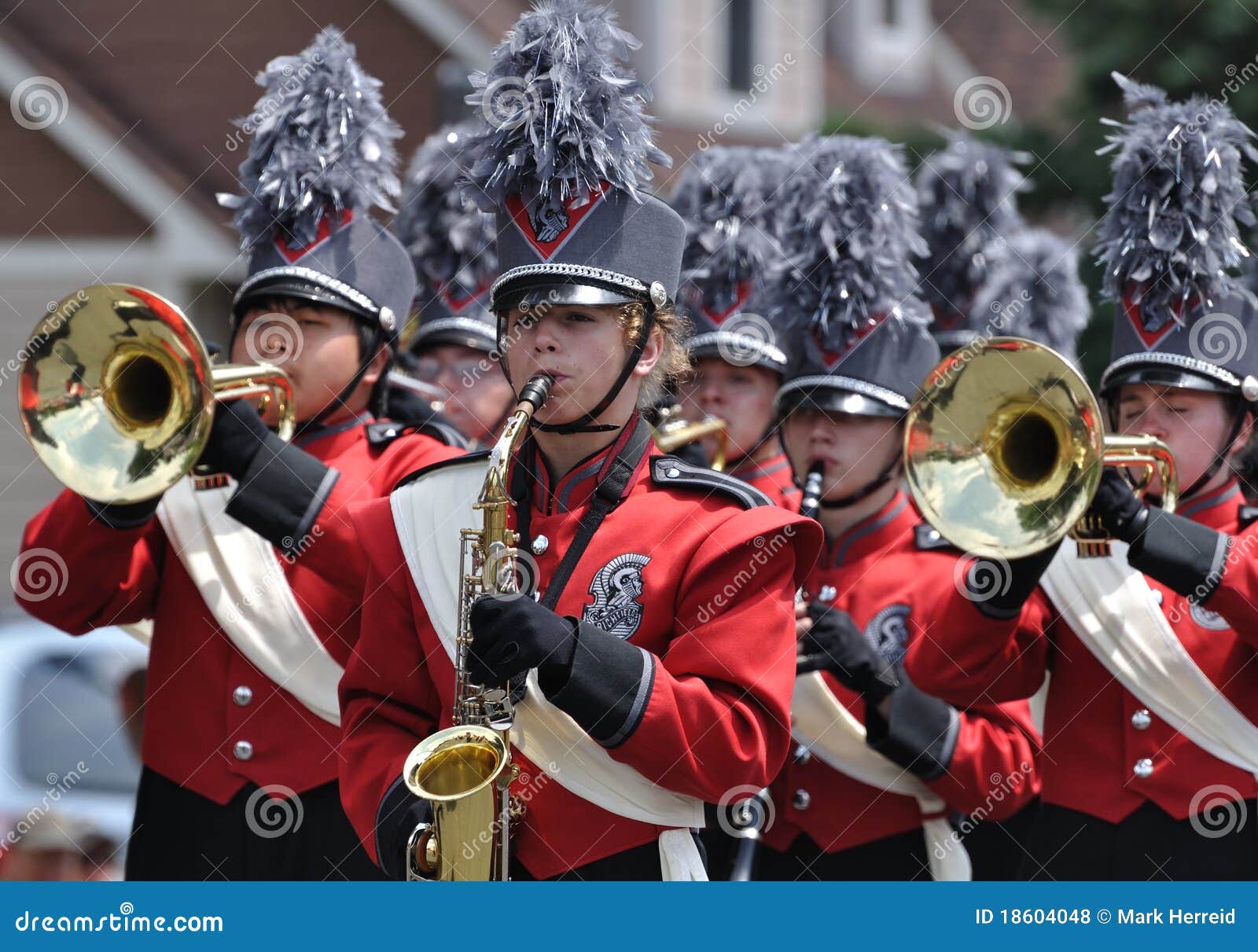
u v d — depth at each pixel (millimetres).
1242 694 14836
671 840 11523
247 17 42594
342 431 15695
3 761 22625
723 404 18750
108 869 22375
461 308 20406
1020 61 64875
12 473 41562
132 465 13156
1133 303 15523
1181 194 15320
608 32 12141
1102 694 15141
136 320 13164
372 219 15945
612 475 11891
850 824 16422
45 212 41844
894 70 61312
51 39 43281
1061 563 15258
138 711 23344
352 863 14711
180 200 41688
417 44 41188
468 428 20312
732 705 11242
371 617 12219
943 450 13312
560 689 10867
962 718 15812
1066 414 13094
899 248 17469
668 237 12086
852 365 17016
